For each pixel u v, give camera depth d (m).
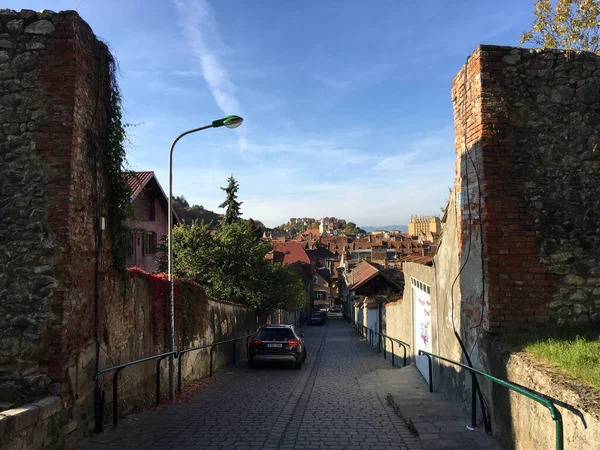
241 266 20.72
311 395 10.09
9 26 6.09
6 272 5.70
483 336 6.27
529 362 4.74
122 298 7.48
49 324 5.56
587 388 3.77
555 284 6.15
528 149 6.38
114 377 6.59
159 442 5.87
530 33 16.91
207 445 5.77
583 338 5.27
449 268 8.07
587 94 6.48
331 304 82.81
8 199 5.83
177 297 10.67
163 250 21.44
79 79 6.13
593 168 6.36
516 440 4.95
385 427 6.79
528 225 6.24
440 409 7.34
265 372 14.51
